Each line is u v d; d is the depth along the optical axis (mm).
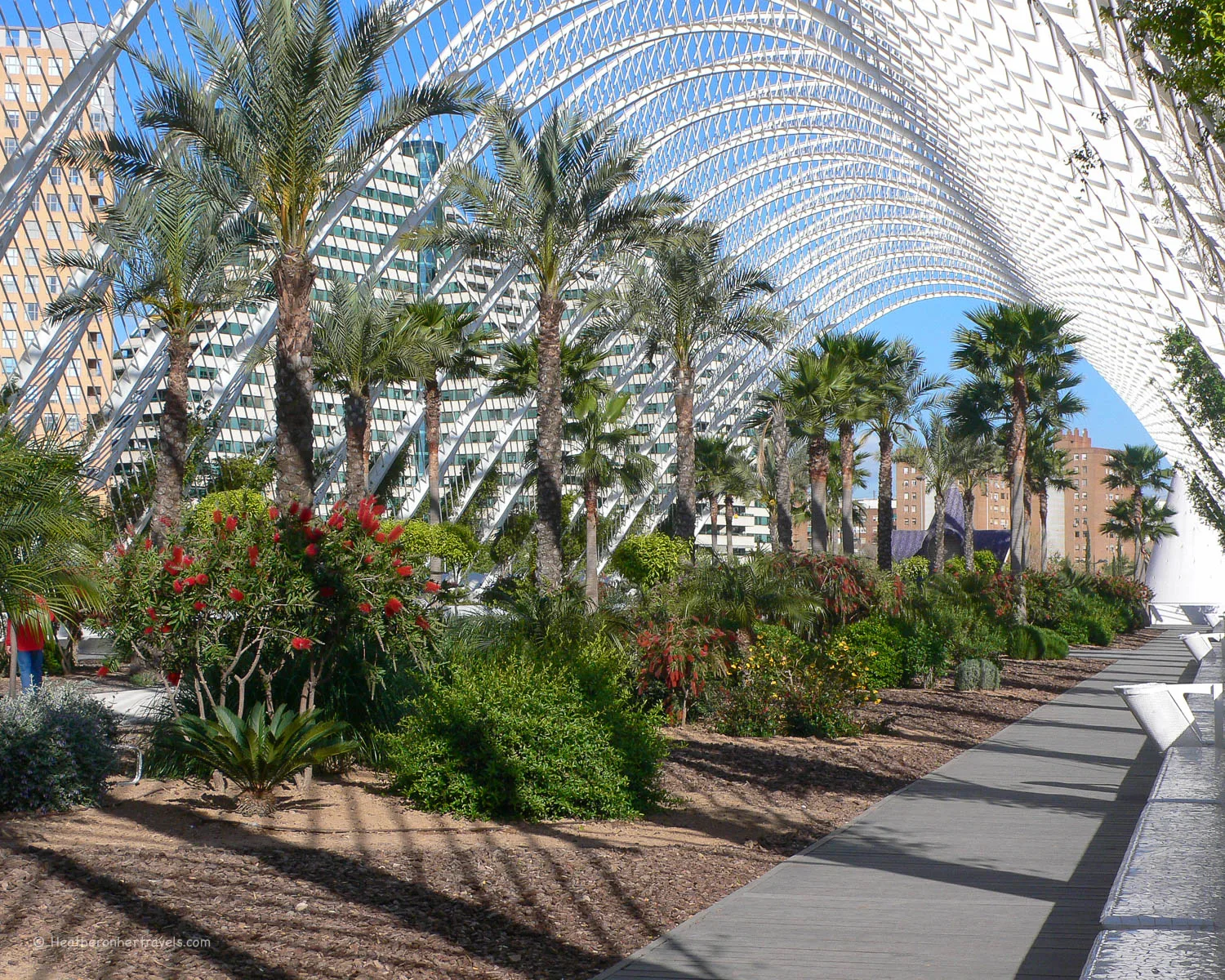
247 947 5324
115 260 24516
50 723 8750
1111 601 47000
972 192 35688
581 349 41656
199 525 9719
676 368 31922
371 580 9508
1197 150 9273
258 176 15555
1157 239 14289
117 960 5020
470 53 30984
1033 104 14133
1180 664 28188
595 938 5773
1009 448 44219
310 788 9633
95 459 31562
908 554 95000
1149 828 6887
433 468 40469
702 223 29906
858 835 8430
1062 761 12281
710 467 61406
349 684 10641
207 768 9859
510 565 50219
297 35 14953
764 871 7410
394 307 36156
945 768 11773
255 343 36719
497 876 6965
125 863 6797
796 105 42375
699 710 15062
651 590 17484
